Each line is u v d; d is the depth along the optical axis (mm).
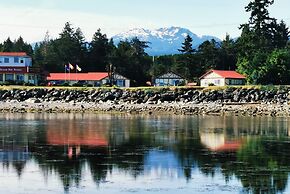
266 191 47938
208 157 66000
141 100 193750
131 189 48938
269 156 66688
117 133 96188
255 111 158875
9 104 185000
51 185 50250
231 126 112312
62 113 159375
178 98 194875
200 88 199000
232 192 47781
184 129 104812
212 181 52000
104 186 49938
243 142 81875
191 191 48219
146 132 98188
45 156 66562
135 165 60250
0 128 105750
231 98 194750
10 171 56562
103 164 60812
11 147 75125
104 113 159500
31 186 49844
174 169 57781
